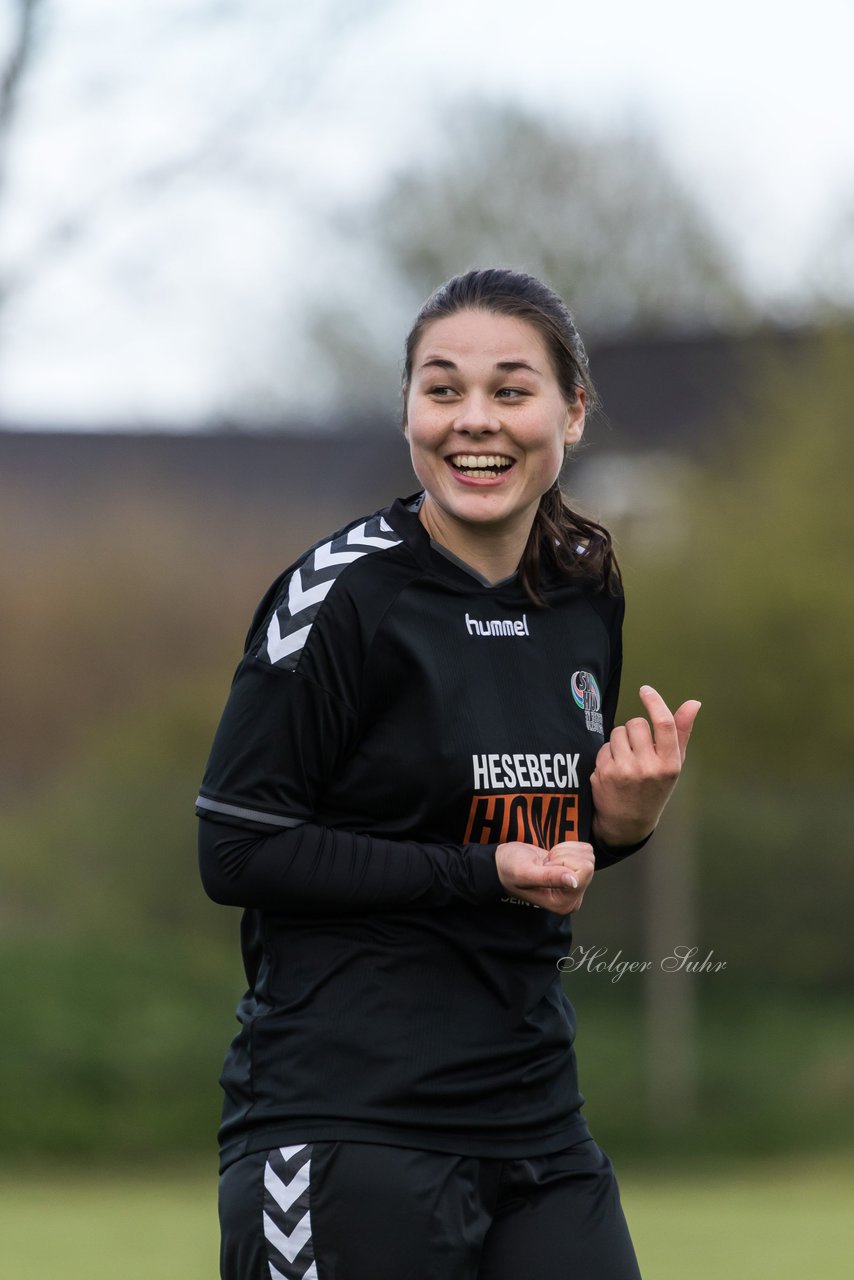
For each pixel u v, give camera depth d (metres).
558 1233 9.88
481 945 9.72
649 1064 40.00
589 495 83.94
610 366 93.06
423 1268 9.39
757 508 57.34
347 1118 9.48
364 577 9.75
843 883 42.19
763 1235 28.69
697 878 42.25
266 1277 9.54
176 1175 37.69
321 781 9.73
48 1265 25.12
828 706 54.66
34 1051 40.75
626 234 105.88
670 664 55.38
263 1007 9.88
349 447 123.06
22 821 49.41
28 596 76.62
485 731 9.84
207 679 67.56
